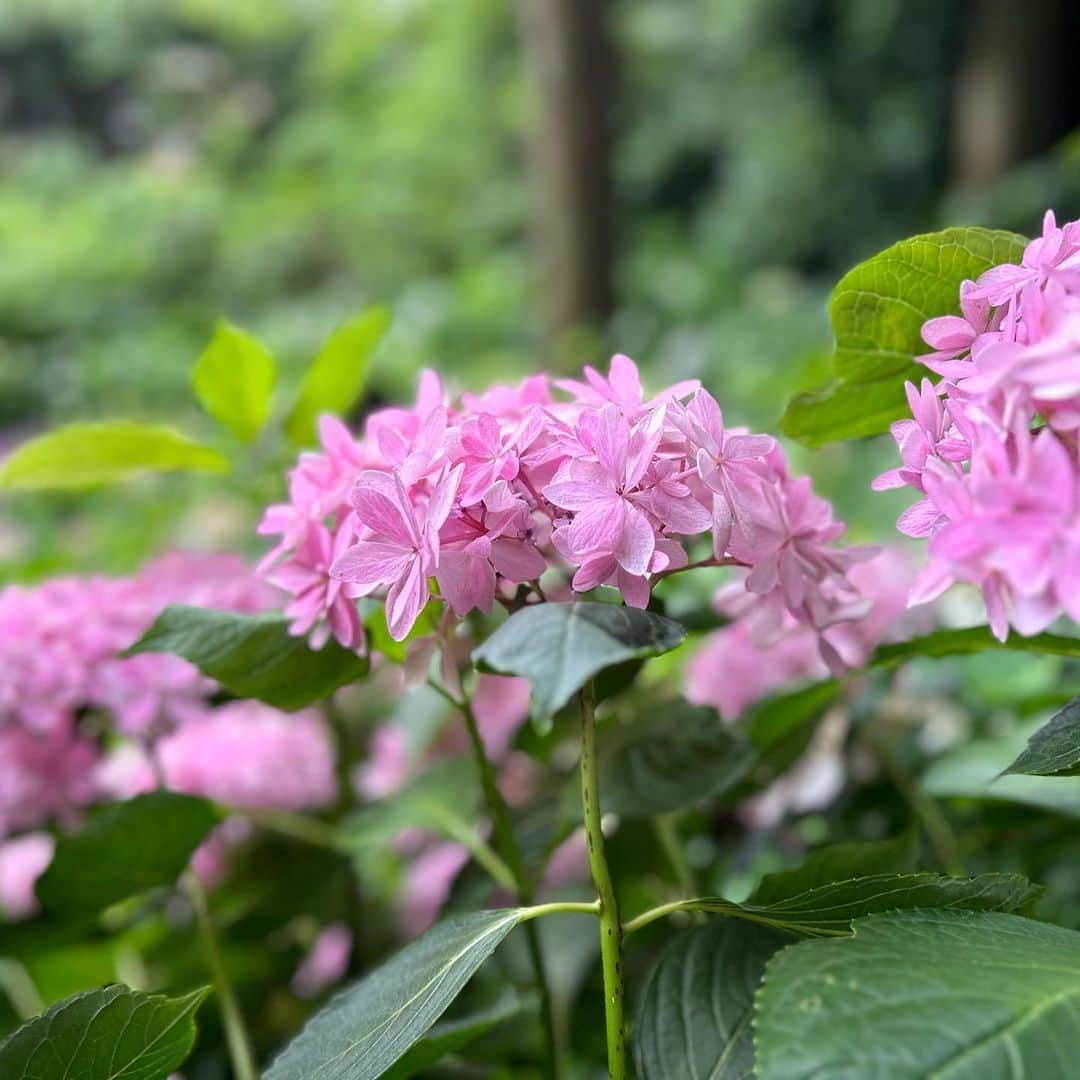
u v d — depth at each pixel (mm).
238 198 5949
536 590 487
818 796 728
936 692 828
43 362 4590
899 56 5086
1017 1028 391
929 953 420
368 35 5773
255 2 6051
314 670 557
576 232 3271
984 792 658
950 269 524
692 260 5219
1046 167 2898
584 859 799
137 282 5305
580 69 3211
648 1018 508
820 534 506
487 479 455
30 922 676
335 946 827
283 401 2496
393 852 878
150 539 1966
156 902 726
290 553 542
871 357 552
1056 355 399
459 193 5789
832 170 5102
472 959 472
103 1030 477
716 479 460
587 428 457
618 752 600
